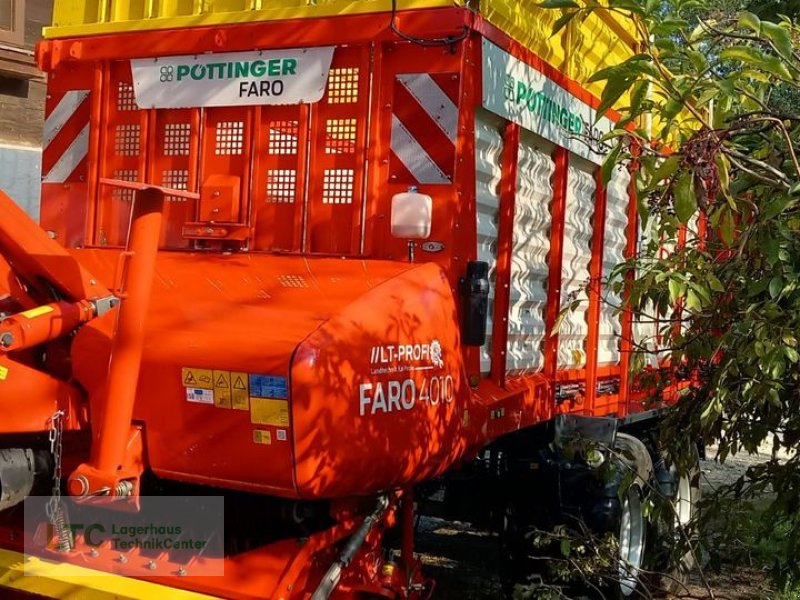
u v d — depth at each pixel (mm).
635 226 6348
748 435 4031
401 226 3930
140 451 3316
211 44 4426
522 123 4539
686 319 4105
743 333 3566
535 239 4926
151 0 4637
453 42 3955
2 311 3582
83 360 3410
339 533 3568
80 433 3547
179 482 3682
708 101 3574
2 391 3342
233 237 4363
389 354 3424
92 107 4730
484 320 3963
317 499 3383
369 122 4113
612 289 4117
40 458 3504
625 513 5227
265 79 4336
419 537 7363
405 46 4074
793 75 3553
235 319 3389
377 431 3348
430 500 5305
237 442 3186
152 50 4574
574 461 5012
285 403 3092
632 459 5039
